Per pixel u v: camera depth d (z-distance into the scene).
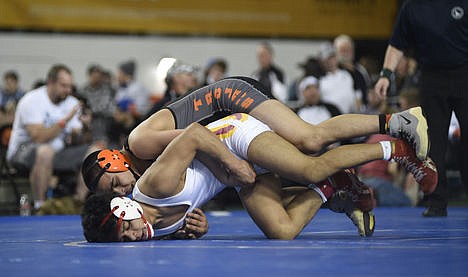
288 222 10.89
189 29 37.66
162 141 11.28
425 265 7.51
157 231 10.96
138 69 38.47
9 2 36.09
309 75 26.81
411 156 10.97
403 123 10.93
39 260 8.55
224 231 14.05
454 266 7.43
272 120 11.43
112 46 38.28
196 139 10.55
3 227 16.27
